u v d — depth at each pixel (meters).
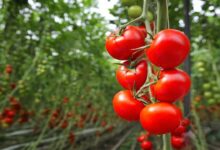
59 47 1.30
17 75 1.48
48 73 1.48
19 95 1.53
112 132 1.92
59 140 1.59
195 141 1.09
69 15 1.19
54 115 1.63
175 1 0.78
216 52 1.56
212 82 1.51
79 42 1.35
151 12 0.57
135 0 0.57
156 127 0.38
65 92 1.56
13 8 1.11
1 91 1.42
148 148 0.86
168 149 0.41
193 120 1.33
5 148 1.64
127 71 0.42
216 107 1.70
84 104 1.69
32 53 1.36
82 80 1.52
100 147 1.87
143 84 0.42
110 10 0.84
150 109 0.38
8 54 1.37
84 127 1.75
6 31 1.24
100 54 1.44
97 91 1.75
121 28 0.42
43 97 1.64
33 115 1.65
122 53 0.42
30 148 1.43
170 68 0.39
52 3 1.09
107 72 1.75
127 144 1.80
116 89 1.86
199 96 1.62
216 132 1.83
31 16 1.18
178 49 0.37
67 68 1.49
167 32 0.38
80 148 1.80
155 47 0.37
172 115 0.38
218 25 1.01
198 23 0.98
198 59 1.65
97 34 1.31
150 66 0.41
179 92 0.38
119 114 0.42
